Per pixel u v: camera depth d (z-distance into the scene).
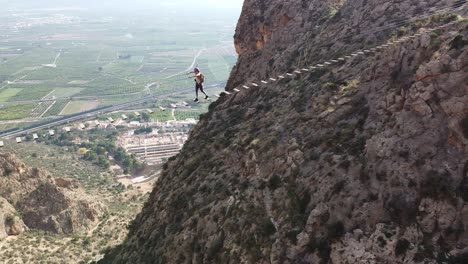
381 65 40.88
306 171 38.03
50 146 171.00
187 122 195.12
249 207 39.78
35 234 89.44
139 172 154.25
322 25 71.81
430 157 30.78
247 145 49.56
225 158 52.06
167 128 190.50
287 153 41.66
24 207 95.06
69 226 95.38
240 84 82.25
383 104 36.97
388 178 31.94
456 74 31.38
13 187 97.00
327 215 33.22
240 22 90.75
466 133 29.73
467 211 28.14
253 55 84.81
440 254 27.86
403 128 33.16
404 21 56.03
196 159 59.28
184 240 44.16
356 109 40.50
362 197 32.56
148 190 133.25
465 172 29.09
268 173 42.19
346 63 52.22
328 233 32.28
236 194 42.84
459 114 30.27
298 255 32.69
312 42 68.81
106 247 86.69
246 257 35.41
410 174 31.02
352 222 31.81
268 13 84.69
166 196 59.19
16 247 82.38
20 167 100.75
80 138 179.62
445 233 28.36
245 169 45.91
